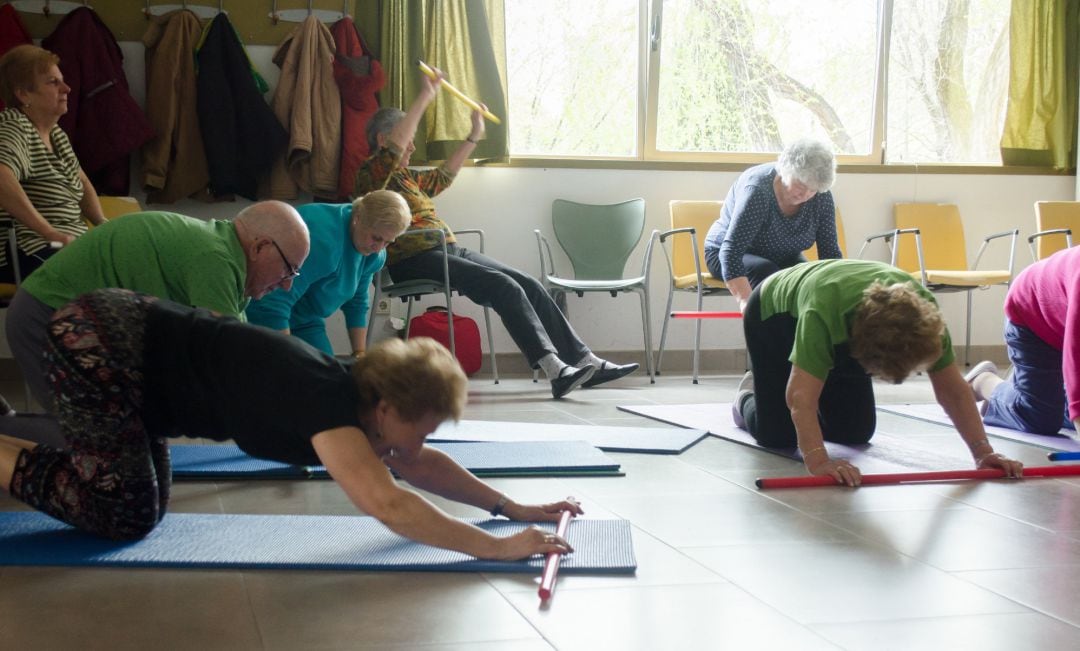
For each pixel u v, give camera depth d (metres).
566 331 4.65
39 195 3.62
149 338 1.73
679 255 5.37
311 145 4.95
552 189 5.57
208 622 1.49
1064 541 2.02
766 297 2.89
